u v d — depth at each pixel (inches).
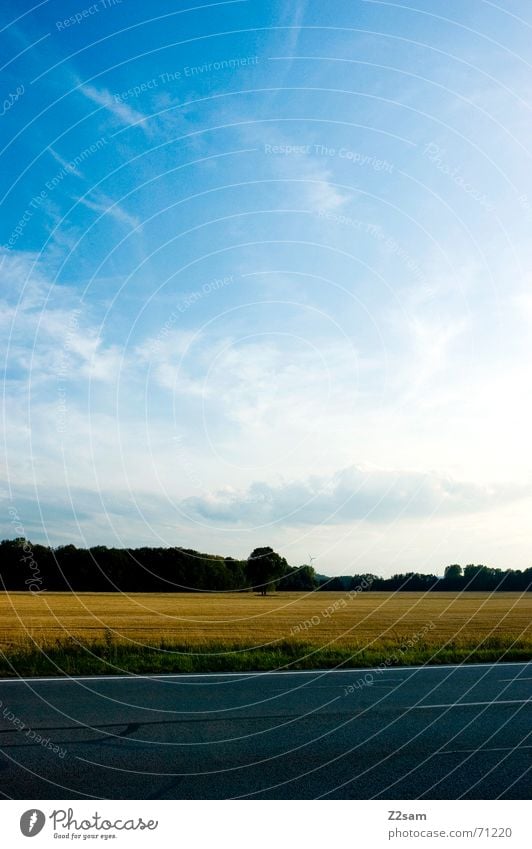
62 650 560.7
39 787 212.8
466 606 1579.7
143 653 575.8
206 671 511.5
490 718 323.6
